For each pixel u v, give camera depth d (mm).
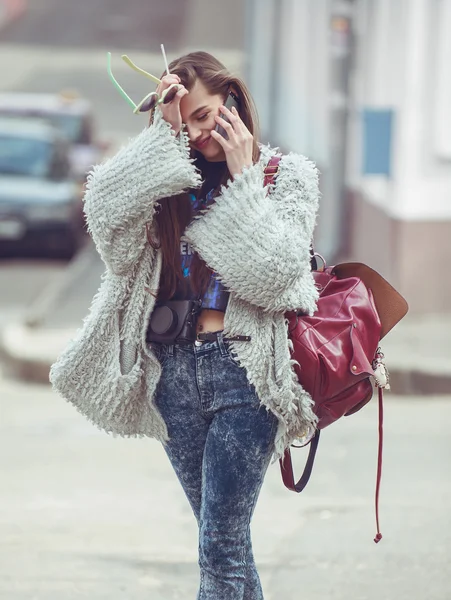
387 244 23781
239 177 6422
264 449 6660
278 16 28125
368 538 10875
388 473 13570
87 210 6621
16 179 34656
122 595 9492
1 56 84062
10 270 32625
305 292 6664
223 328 6629
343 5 25359
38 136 36375
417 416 17125
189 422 6770
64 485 13328
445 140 22609
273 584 9672
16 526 11562
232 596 6734
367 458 14344
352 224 27891
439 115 22578
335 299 6887
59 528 11477
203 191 6773
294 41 27594
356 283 6980
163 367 6738
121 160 6484
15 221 33438
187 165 6406
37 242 33656
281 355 6570
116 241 6609
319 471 13742
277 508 12117
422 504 12070
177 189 6434
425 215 22859
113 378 6816
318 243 26031
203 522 6727
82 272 30156
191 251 6676
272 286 6387
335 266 7215
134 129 65500
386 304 7152
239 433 6590
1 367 21297
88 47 86250
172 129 6477
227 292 6621
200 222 6516
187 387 6688
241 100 6695
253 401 6598
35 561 10375
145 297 6734
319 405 6801
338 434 15836
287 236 6395
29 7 99125
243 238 6348
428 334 21266
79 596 9461
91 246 36500
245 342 6559
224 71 6625
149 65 80812
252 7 29031
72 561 10375
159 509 12242
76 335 6965
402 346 20125
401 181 22812
